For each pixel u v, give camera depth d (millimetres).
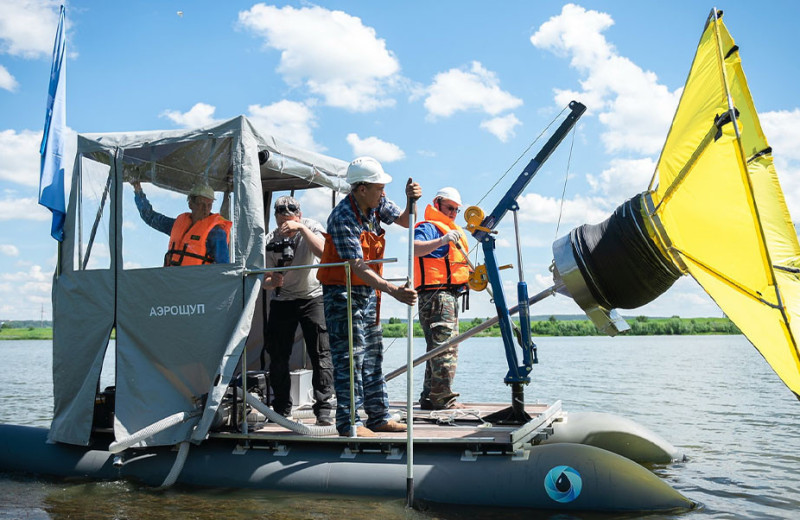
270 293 6273
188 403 4941
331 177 6598
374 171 4566
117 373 5098
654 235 4551
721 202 4086
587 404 9312
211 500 4469
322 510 4184
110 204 5301
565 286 4867
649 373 14719
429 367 5953
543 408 5711
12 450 5414
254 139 5051
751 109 4414
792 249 4406
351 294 4652
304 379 6035
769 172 4480
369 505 4258
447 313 5828
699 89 4301
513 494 4219
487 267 5023
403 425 4750
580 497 4184
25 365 20891
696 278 4324
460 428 4906
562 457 4309
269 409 4750
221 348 4875
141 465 5000
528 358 4980
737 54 4246
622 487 4172
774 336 3850
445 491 4293
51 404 10102
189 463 4891
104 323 5238
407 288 4293
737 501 4457
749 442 6559
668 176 4453
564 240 4801
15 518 4199
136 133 5266
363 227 4672
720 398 9945
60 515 4242
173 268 5043
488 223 5008
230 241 5000
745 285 4082
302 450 4805
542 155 4996
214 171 5066
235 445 4969
